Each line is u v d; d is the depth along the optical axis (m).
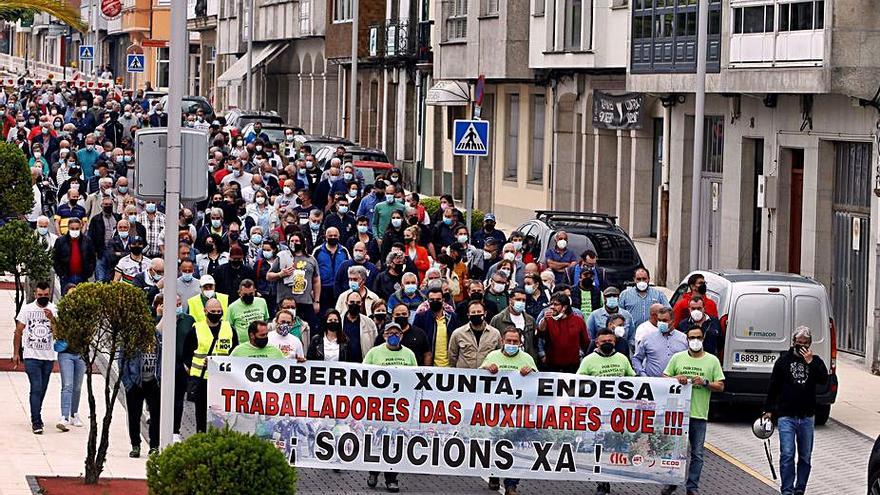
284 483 26.25
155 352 36.12
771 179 60.50
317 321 46.66
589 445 35.00
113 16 173.12
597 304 44.41
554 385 34.88
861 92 54.19
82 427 39.50
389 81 112.50
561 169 81.56
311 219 56.06
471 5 87.06
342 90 125.06
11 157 55.84
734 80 60.62
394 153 113.12
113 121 97.94
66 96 124.50
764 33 58.53
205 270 48.12
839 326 56.72
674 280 68.94
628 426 35.00
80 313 32.81
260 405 34.59
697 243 55.50
